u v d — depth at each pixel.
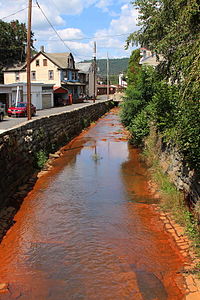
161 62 13.39
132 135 20.77
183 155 9.05
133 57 39.03
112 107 61.81
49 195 10.90
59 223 8.62
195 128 7.57
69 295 5.65
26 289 5.82
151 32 13.08
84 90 69.19
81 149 19.39
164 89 12.54
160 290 5.73
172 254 6.93
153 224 8.48
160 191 10.71
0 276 6.22
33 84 34.97
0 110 23.06
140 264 6.58
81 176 13.27
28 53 16.88
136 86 20.66
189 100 7.95
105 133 26.77
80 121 28.55
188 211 8.47
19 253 7.06
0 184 9.34
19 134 12.44
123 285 5.89
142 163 15.27
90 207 9.77
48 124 17.81
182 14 8.63
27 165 12.98
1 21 52.69
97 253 7.03
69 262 6.70
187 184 8.84
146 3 13.04
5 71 54.06
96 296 5.61
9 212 9.25
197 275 6.05
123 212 9.35
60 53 56.62
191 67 7.60
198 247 6.96
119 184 12.06
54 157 16.66
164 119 11.63
